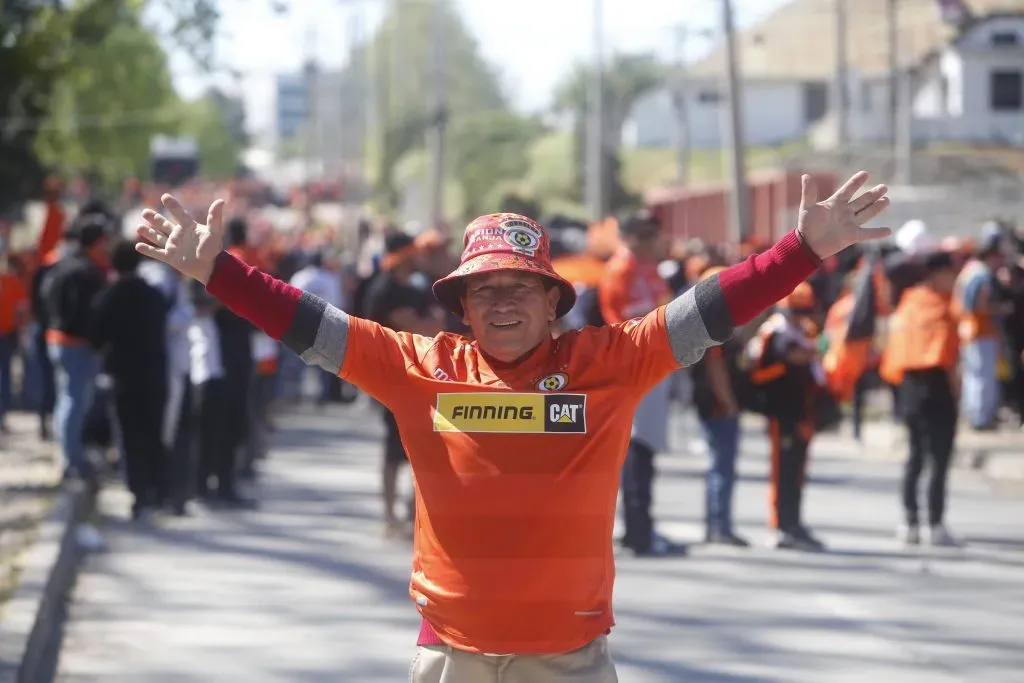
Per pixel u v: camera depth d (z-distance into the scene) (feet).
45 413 54.75
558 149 255.09
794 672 25.38
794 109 268.21
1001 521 42.06
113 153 155.84
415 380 14.11
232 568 34.24
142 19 64.39
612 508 14.20
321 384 75.92
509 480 13.78
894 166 166.09
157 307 39.91
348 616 29.43
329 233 160.97
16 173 62.69
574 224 83.20
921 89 227.81
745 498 46.70
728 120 87.81
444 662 14.17
